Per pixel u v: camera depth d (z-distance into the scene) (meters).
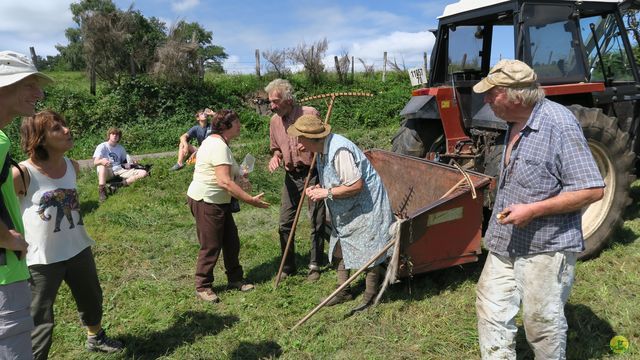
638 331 3.18
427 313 3.60
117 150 8.34
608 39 4.77
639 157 5.11
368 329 3.47
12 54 2.08
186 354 3.32
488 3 4.65
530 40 4.33
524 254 2.46
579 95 4.76
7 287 2.10
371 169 3.57
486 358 2.69
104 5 18.88
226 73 20.48
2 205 2.12
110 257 5.08
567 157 2.24
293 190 4.40
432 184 4.59
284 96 4.10
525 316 2.50
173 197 7.29
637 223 4.94
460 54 5.54
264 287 4.30
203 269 4.04
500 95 2.34
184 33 17.12
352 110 15.49
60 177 2.91
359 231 3.57
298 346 3.35
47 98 15.40
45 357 2.90
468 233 3.85
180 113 15.40
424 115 4.98
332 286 4.27
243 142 13.07
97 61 16.61
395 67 20.09
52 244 2.84
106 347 3.39
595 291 3.68
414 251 3.69
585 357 3.02
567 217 2.37
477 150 4.85
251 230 5.98
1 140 2.11
